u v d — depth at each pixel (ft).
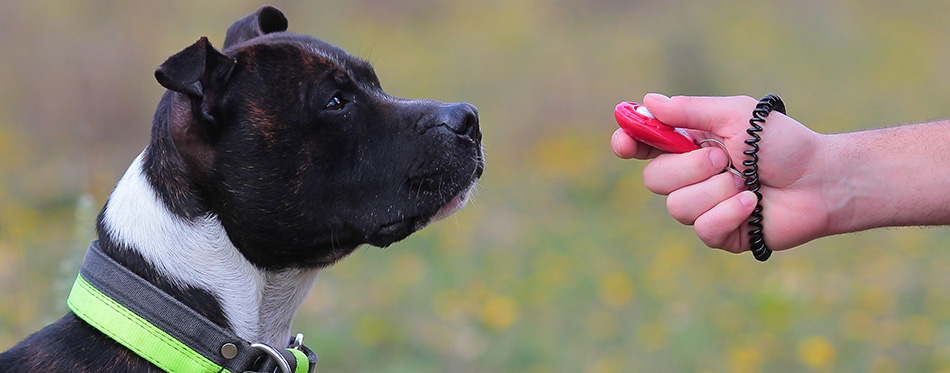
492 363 33.40
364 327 35.35
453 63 79.05
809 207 14.28
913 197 14.19
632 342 35.53
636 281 43.14
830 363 32.89
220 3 75.10
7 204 50.67
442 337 35.65
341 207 16.35
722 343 35.32
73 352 14.57
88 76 55.21
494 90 73.31
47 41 61.57
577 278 43.47
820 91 72.33
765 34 81.41
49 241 46.37
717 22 82.58
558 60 75.97
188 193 15.39
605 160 63.36
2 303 33.50
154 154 15.62
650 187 14.84
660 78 70.44
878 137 14.51
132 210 15.39
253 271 15.97
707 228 14.26
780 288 40.96
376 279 42.98
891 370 32.19
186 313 14.56
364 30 88.99
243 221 15.64
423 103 17.16
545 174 62.18
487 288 41.68
